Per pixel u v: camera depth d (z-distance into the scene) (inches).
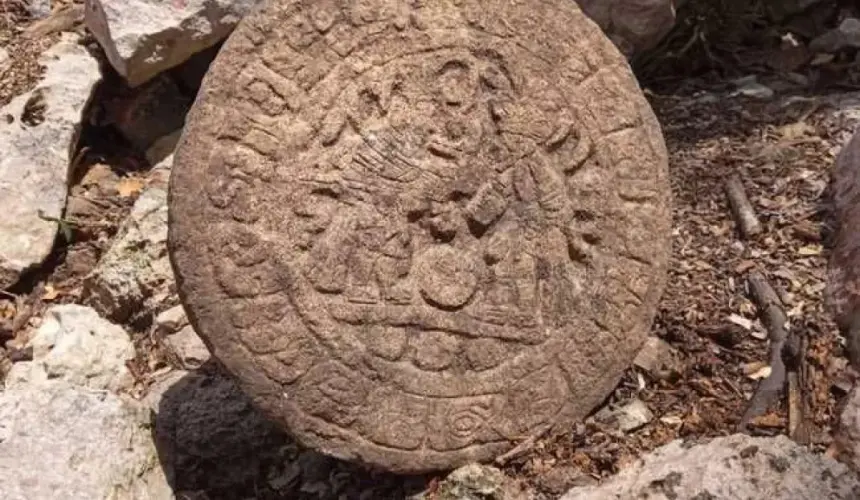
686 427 30.8
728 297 35.6
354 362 27.8
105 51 44.1
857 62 49.1
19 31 46.1
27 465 26.1
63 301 38.2
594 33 31.4
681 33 49.9
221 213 26.7
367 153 28.4
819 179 40.0
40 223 38.9
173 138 44.3
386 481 29.8
